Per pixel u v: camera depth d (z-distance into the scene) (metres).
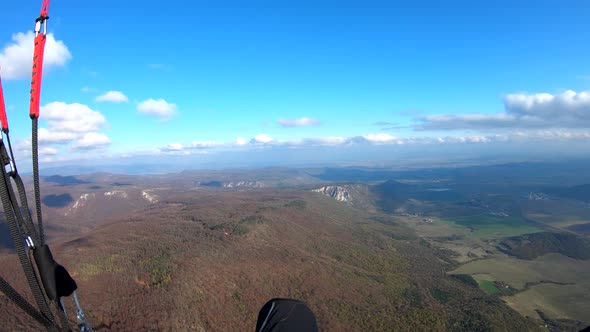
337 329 98.75
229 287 106.00
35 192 4.52
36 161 4.55
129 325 77.38
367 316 107.56
